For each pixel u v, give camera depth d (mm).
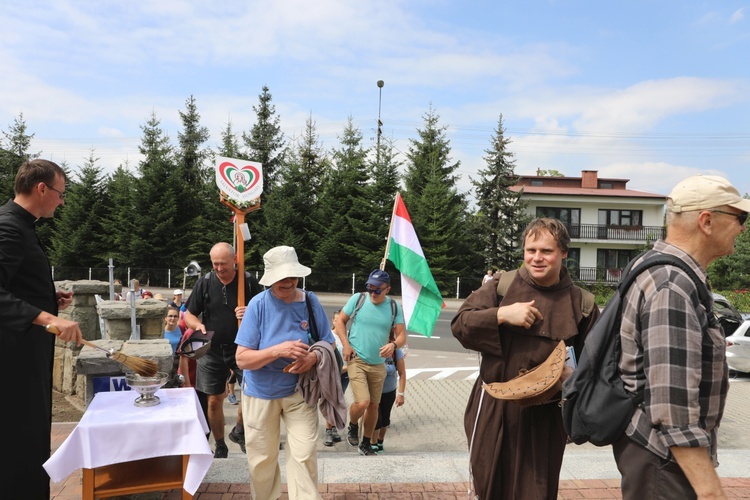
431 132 38125
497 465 2871
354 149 37438
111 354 3266
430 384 11445
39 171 3273
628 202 40719
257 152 41062
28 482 3170
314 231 36344
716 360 1994
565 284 2908
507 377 2861
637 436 2080
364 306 5965
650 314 1999
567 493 4160
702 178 2135
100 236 39000
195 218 38188
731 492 4156
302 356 3461
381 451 6469
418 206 34688
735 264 35000
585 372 2211
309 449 3576
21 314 2996
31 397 3182
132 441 3037
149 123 40938
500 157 36406
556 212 41031
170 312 7305
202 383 5188
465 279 34094
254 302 3666
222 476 4367
